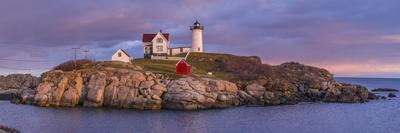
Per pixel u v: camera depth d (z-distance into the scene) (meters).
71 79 89.00
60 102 86.50
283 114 77.56
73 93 86.56
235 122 66.88
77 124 63.19
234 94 91.94
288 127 62.69
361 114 79.75
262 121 68.38
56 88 88.06
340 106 94.25
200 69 117.62
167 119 69.31
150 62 121.44
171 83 87.06
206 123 65.50
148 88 85.12
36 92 90.50
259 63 131.50
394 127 64.31
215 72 114.62
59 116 71.50
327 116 75.88
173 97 82.75
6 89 132.62
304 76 121.50
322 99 105.56
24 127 59.69
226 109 84.12
